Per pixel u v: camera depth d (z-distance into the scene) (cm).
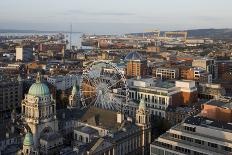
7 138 19550
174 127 18438
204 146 16662
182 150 17112
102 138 19012
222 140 16225
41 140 19612
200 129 17238
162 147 17762
